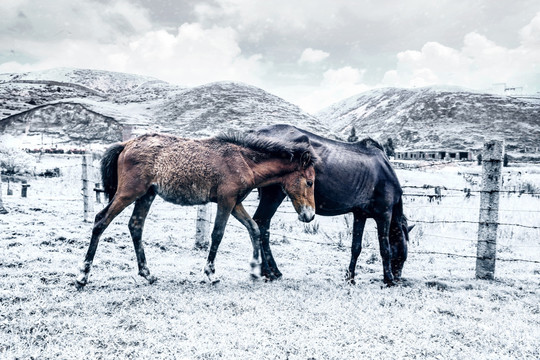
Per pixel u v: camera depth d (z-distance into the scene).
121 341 3.02
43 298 3.84
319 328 3.45
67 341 2.97
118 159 4.59
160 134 4.66
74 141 95.19
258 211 5.30
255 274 4.99
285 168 4.79
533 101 159.25
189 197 4.59
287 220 11.29
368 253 7.65
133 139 4.66
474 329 3.63
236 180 4.61
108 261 5.51
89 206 8.81
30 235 6.81
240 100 130.50
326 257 7.10
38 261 5.22
